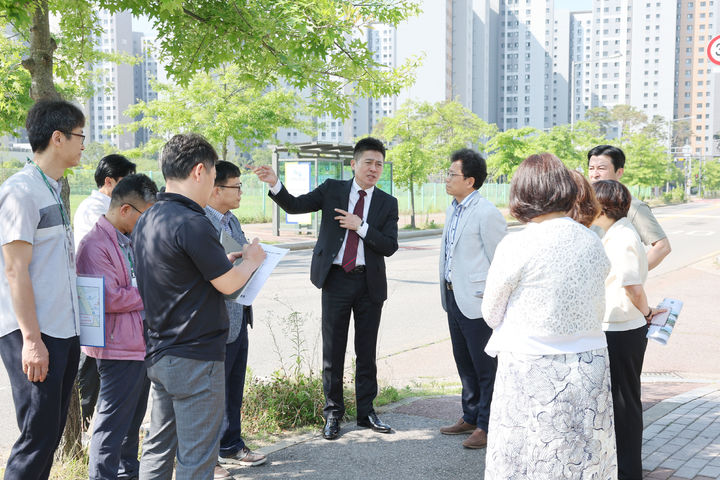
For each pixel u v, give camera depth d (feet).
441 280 14.96
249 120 65.46
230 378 13.00
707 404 16.69
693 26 547.49
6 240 8.98
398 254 62.85
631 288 10.82
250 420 15.21
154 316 8.81
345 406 16.47
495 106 561.43
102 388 11.03
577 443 8.04
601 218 11.27
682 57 552.82
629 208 11.51
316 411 15.64
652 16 552.41
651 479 11.91
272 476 12.31
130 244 11.37
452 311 14.49
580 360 8.11
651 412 16.05
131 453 12.26
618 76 599.98
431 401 17.42
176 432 9.41
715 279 43.73
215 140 66.28
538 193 8.37
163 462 9.35
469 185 14.34
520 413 8.20
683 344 25.41
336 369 14.62
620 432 11.35
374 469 12.62
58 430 9.80
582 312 8.15
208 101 67.36
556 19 605.73
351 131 432.25
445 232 14.87
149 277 8.73
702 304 34.24
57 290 9.56
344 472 12.48
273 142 76.79
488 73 495.82
